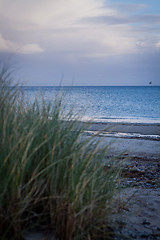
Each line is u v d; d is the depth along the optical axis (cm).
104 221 224
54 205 197
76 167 206
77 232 189
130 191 383
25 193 191
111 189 258
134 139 1105
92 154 230
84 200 208
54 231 193
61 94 255
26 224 193
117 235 225
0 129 205
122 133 1325
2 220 178
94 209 213
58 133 219
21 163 182
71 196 193
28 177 202
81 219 192
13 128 202
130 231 237
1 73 253
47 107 249
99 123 1759
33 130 201
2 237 172
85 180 202
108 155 419
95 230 207
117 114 2808
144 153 805
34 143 211
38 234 190
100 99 6028
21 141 194
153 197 354
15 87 252
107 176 245
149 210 300
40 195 203
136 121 2019
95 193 215
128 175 513
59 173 204
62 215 193
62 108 254
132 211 290
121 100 5809
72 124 245
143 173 541
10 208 180
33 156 209
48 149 211
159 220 271
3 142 188
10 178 180
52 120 239
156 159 718
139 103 4919
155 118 2347
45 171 204
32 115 235
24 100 252
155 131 1436
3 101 228
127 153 775
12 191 179
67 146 222
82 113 266
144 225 255
